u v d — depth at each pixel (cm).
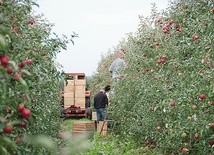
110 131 1555
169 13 1020
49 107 869
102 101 1742
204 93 641
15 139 387
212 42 700
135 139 1236
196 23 790
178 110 713
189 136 699
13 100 357
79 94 2778
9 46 402
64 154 312
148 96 991
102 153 1030
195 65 712
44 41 716
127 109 1372
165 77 848
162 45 982
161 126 948
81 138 309
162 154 915
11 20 524
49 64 696
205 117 645
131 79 1329
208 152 681
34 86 590
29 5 566
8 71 330
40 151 446
